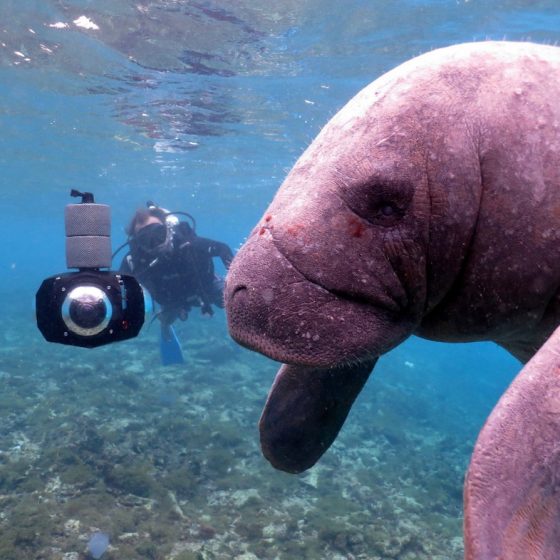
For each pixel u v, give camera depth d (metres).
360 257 1.53
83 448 9.80
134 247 9.91
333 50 10.98
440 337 1.76
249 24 9.84
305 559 7.50
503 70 1.55
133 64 11.95
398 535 8.73
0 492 8.30
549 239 1.48
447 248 1.54
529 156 1.47
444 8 9.28
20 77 13.46
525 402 1.09
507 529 1.00
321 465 11.34
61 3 9.45
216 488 9.43
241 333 1.57
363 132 1.55
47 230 68.00
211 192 31.41
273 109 14.95
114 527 7.40
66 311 2.44
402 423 16.89
